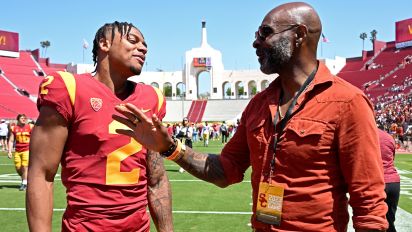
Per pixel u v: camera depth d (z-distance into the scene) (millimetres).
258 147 2666
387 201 5734
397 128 32312
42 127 2912
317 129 2426
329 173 2438
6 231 7148
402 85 62281
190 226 7520
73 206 2965
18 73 69500
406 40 74750
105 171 2973
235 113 73062
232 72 80938
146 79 83250
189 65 80375
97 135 2961
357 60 79562
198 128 47500
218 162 2984
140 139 2789
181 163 2910
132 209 3057
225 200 10328
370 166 2361
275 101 2688
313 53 2643
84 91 2980
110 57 3146
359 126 2381
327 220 2418
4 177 15398
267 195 2543
